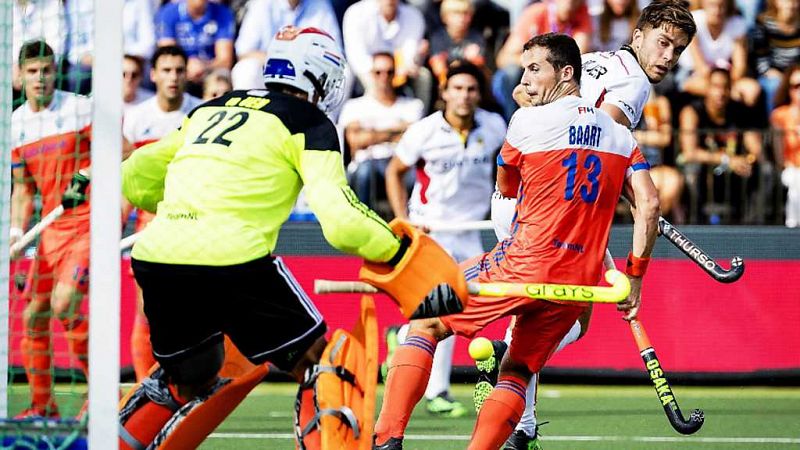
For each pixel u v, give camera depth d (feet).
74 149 73.15
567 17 121.19
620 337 106.01
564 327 58.90
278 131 50.14
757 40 123.13
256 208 49.65
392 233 48.29
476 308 58.54
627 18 122.21
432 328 59.52
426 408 93.86
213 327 50.93
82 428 49.08
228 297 49.49
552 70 60.39
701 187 109.91
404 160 97.04
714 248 105.50
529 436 65.82
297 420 50.65
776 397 100.73
